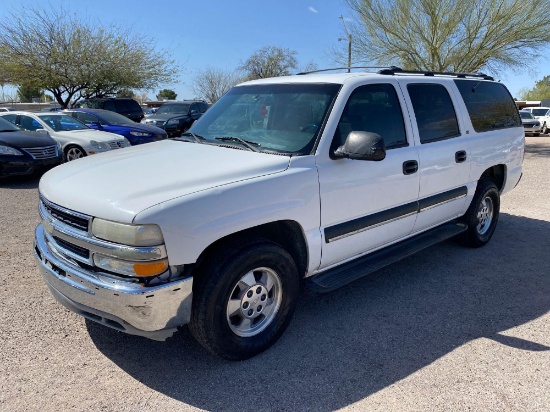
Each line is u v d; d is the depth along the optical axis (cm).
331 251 347
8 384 280
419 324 362
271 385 285
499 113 546
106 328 348
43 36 2312
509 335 345
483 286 435
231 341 296
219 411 262
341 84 361
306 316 375
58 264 288
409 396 275
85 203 267
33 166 926
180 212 256
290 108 363
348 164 343
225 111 410
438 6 1805
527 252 531
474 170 487
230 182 284
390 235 401
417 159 404
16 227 604
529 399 272
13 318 358
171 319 266
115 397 271
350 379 291
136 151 357
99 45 2434
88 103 1977
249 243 292
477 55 1862
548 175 1097
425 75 453
